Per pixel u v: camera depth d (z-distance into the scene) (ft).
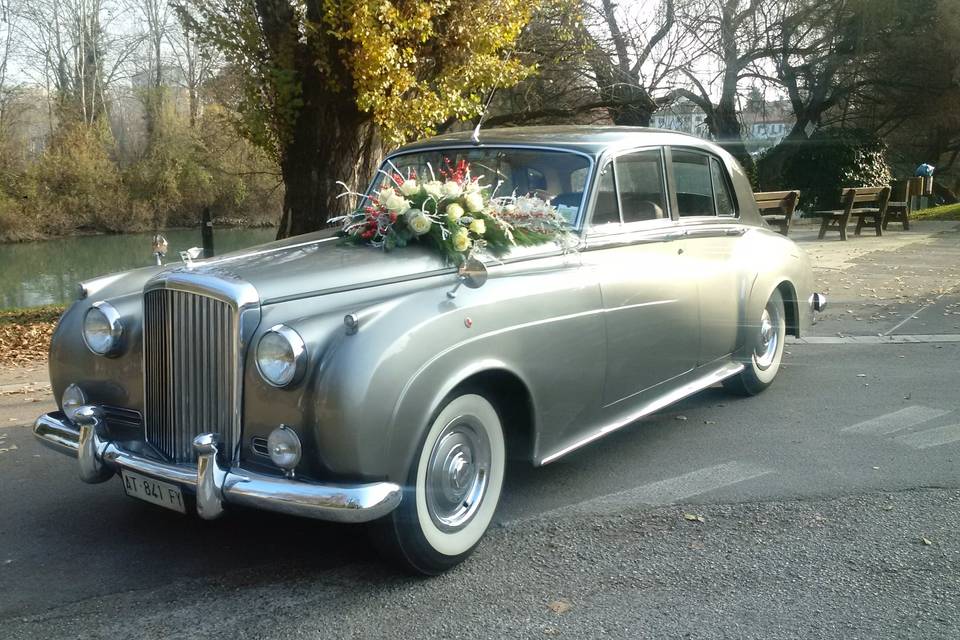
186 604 11.31
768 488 15.15
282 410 10.88
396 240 13.03
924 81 90.94
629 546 12.92
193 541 13.33
